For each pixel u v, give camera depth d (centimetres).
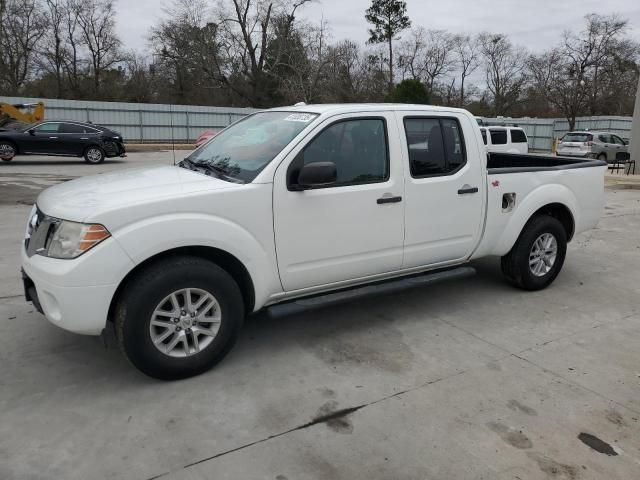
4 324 425
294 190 364
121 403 318
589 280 592
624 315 485
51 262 310
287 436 290
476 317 470
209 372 358
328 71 4462
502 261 535
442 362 382
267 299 375
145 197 322
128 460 267
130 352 323
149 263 328
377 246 411
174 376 342
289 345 405
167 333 334
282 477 258
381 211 406
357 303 499
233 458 271
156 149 2902
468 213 461
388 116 411
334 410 317
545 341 423
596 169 562
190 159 439
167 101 4753
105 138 2000
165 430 292
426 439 291
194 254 348
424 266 452
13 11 4291
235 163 382
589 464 274
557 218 561
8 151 1869
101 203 315
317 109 399
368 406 322
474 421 309
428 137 434
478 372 368
